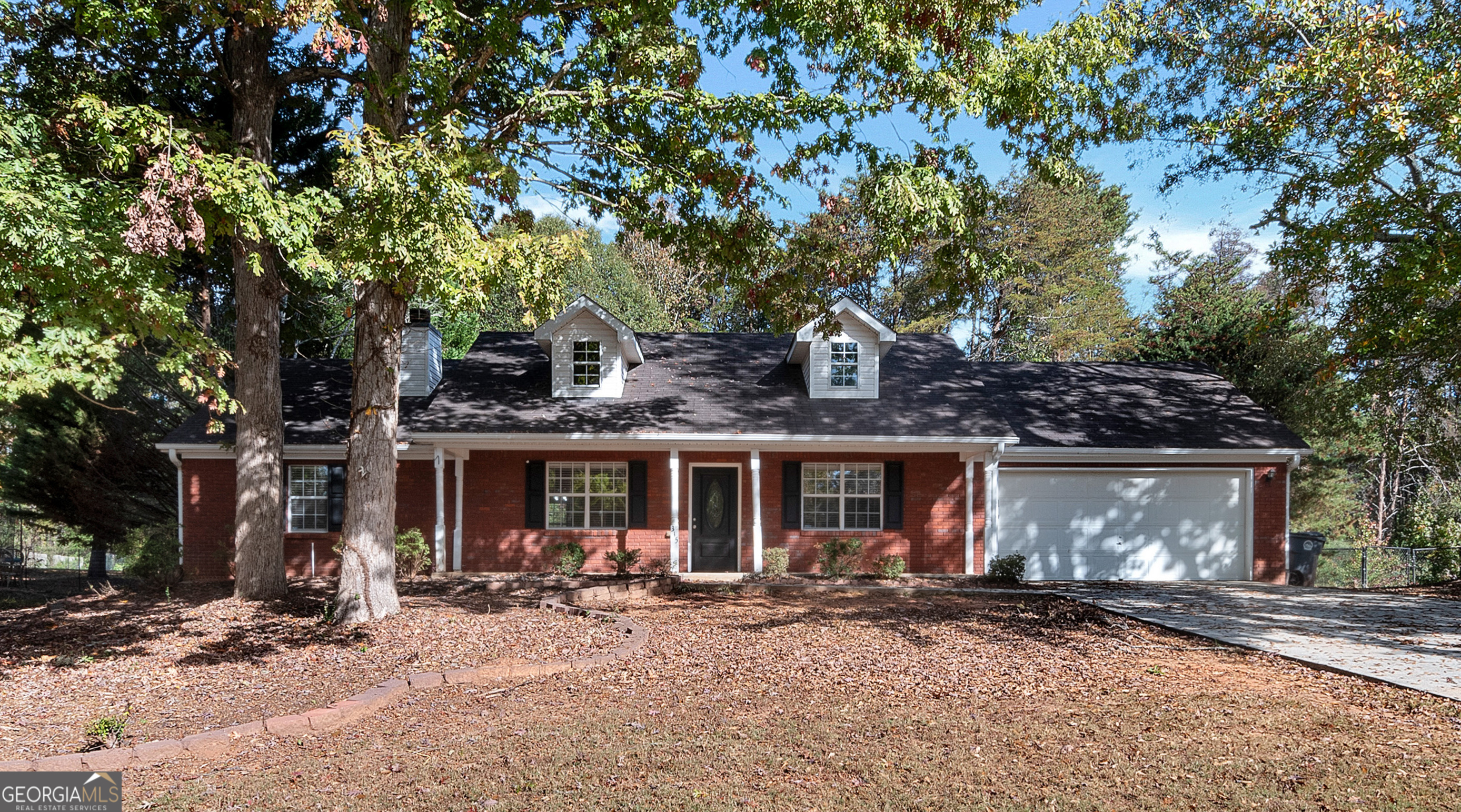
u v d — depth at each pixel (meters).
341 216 7.98
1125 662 8.61
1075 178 11.05
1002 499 17.25
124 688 7.91
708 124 10.70
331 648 9.24
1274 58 16.97
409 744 5.92
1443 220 13.76
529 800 4.81
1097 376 20.22
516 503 16.86
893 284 36.06
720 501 17.11
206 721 6.77
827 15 9.86
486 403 16.56
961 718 6.44
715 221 11.80
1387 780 5.11
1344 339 17.53
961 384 17.78
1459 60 13.70
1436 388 17.59
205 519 16.58
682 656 8.80
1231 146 17.73
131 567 15.85
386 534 10.78
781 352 19.31
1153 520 17.23
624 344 17.17
